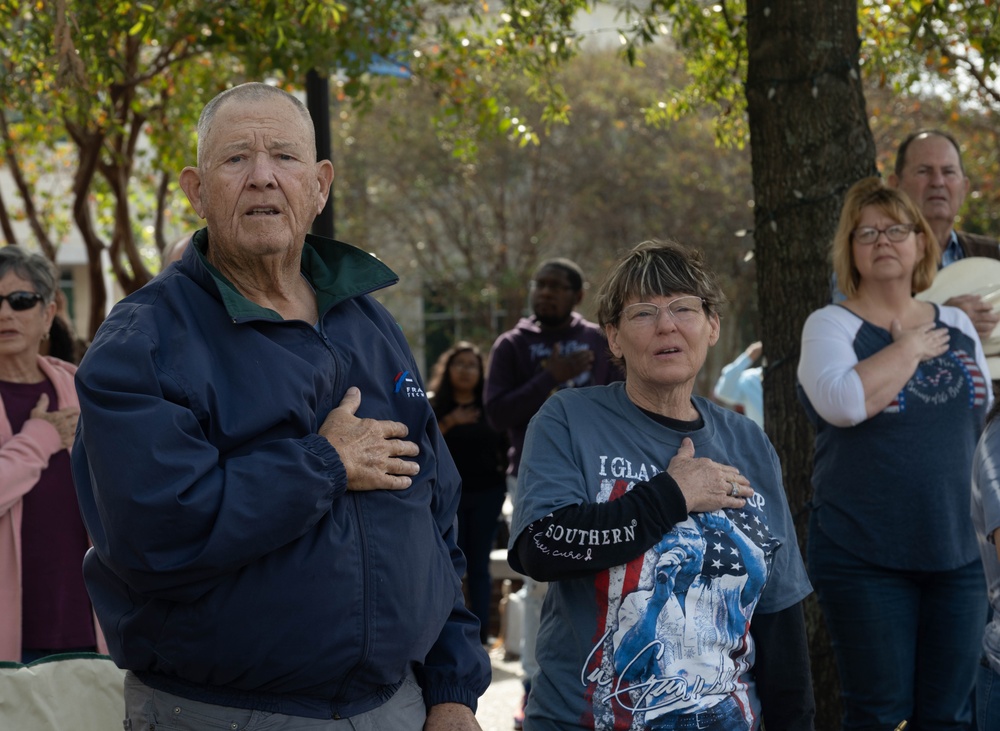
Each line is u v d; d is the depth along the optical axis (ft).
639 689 8.47
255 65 20.77
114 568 7.12
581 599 8.75
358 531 7.55
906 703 12.01
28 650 11.48
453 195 75.46
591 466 8.91
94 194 33.53
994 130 42.86
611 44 72.23
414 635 7.79
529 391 20.31
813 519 12.53
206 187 7.91
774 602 9.07
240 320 7.54
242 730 7.32
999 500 8.68
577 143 72.90
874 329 12.34
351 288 8.34
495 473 23.86
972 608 11.93
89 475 7.50
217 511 6.98
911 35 16.79
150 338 7.31
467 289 75.46
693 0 19.52
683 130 67.46
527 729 9.10
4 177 47.83
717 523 8.74
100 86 18.76
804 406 12.76
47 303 12.30
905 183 15.65
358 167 72.23
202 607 7.18
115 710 9.59
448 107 23.06
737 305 69.77
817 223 14.15
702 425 9.30
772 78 14.24
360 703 7.70
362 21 20.30
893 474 11.82
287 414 7.49
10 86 19.11
